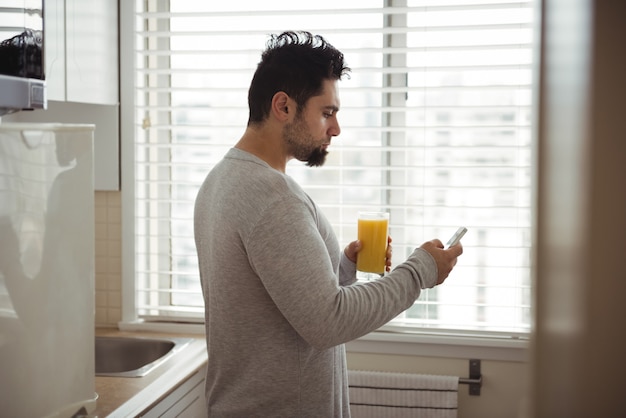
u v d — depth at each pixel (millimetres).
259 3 2400
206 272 1458
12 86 1244
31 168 1229
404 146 2301
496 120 2262
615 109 149
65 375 1340
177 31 2400
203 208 1470
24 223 1214
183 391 1936
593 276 151
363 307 1327
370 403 2238
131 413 1630
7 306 1180
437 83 2301
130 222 2439
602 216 150
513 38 2236
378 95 2348
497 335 2287
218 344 1428
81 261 1384
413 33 2299
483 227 2275
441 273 1461
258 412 1404
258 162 1387
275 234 1295
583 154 154
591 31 151
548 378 170
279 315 1382
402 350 2297
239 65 2410
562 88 164
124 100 2404
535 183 177
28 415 1235
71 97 2107
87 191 1398
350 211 2363
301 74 1412
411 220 2354
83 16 2154
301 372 1397
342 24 2340
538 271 174
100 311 2500
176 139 2463
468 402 2283
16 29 1290
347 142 2352
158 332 2439
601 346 151
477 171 2279
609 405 151
